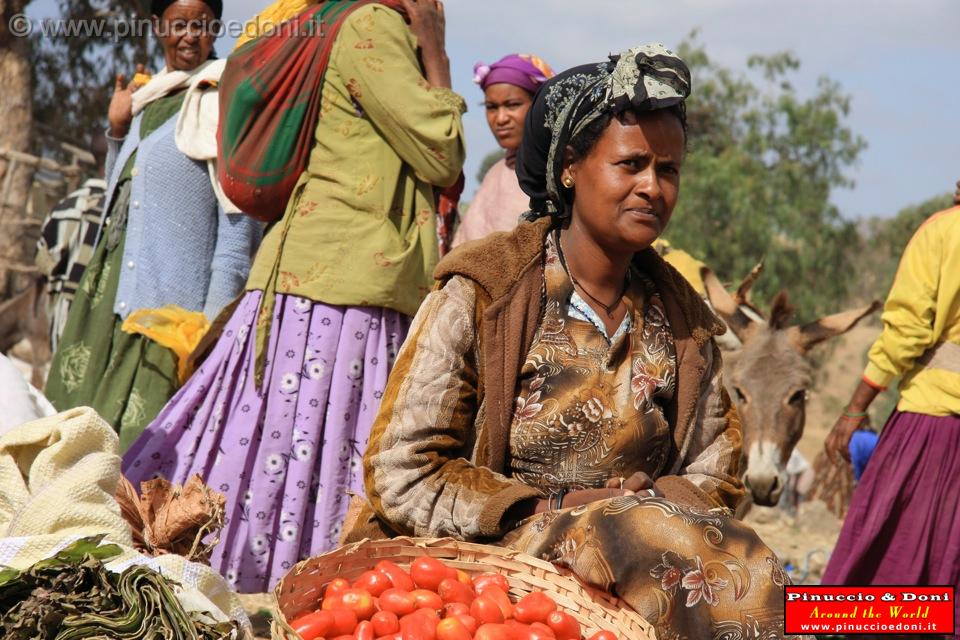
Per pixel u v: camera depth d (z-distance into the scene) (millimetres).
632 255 3096
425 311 2961
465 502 2824
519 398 2959
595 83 2936
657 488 2977
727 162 21297
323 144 4359
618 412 2957
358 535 3076
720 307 5914
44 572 2590
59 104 12438
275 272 4312
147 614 2488
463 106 4391
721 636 2549
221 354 4383
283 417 4223
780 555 8547
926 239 5367
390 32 4289
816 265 21203
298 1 4746
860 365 37438
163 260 5242
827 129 22328
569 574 2707
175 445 4352
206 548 3445
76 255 6625
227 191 4414
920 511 5328
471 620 2537
